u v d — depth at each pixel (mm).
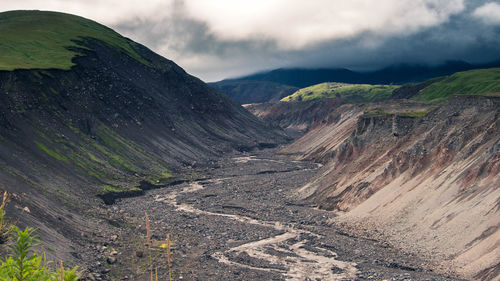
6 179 67750
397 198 75438
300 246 64562
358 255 59594
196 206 98125
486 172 63031
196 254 59344
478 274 47250
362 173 92250
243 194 111562
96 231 65000
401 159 83188
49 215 61031
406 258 56875
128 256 54875
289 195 107375
